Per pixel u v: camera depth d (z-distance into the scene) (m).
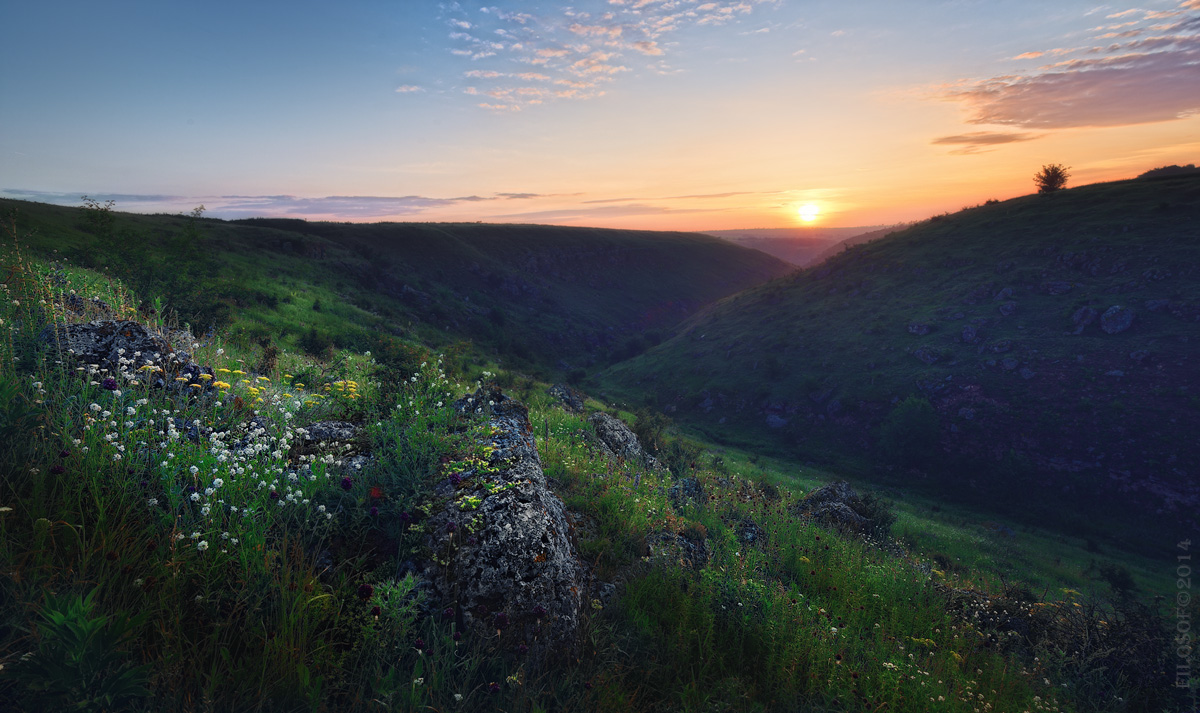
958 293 88.69
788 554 7.02
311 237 87.94
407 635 2.94
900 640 5.09
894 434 65.50
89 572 2.35
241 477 3.10
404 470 3.83
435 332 67.75
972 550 27.38
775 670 3.91
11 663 1.81
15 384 3.02
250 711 2.19
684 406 92.31
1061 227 93.94
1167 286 69.81
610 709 2.95
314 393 6.08
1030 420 61.97
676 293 198.00
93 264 18.62
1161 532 47.69
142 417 3.33
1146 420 56.59
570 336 135.12
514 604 3.24
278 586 2.63
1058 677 5.70
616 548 4.96
